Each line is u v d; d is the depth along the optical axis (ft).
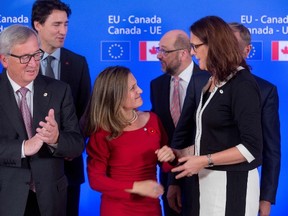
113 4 14.69
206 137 9.25
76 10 14.70
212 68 9.02
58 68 12.67
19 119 9.58
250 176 9.21
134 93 9.74
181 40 12.38
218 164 9.00
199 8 14.67
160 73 14.82
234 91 8.90
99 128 9.79
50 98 9.80
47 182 9.71
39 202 9.67
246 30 10.89
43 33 12.30
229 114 9.05
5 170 9.62
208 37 8.97
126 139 9.81
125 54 14.78
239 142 9.11
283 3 14.60
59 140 9.41
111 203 9.91
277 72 14.78
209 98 9.20
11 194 9.57
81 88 12.92
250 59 14.76
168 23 14.70
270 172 10.69
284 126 14.85
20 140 9.53
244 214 9.16
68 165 12.79
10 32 9.30
